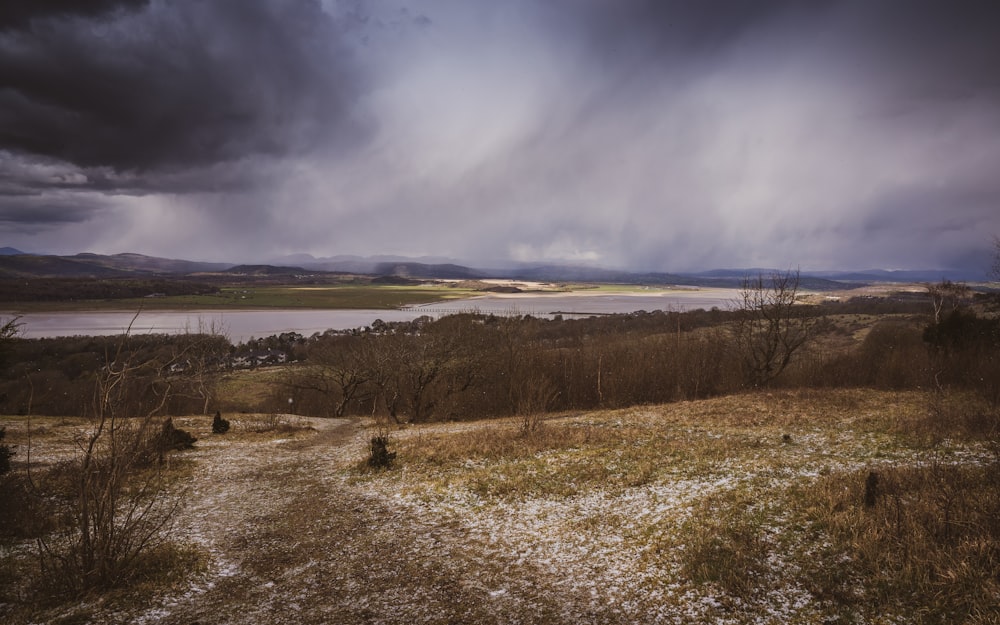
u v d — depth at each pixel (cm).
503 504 1628
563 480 1814
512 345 5059
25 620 925
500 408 4866
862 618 860
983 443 1722
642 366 5022
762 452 1959
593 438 2483
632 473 1838
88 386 4178
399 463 2222
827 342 6025
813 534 1155
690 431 2536
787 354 4612
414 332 7031
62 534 1316
